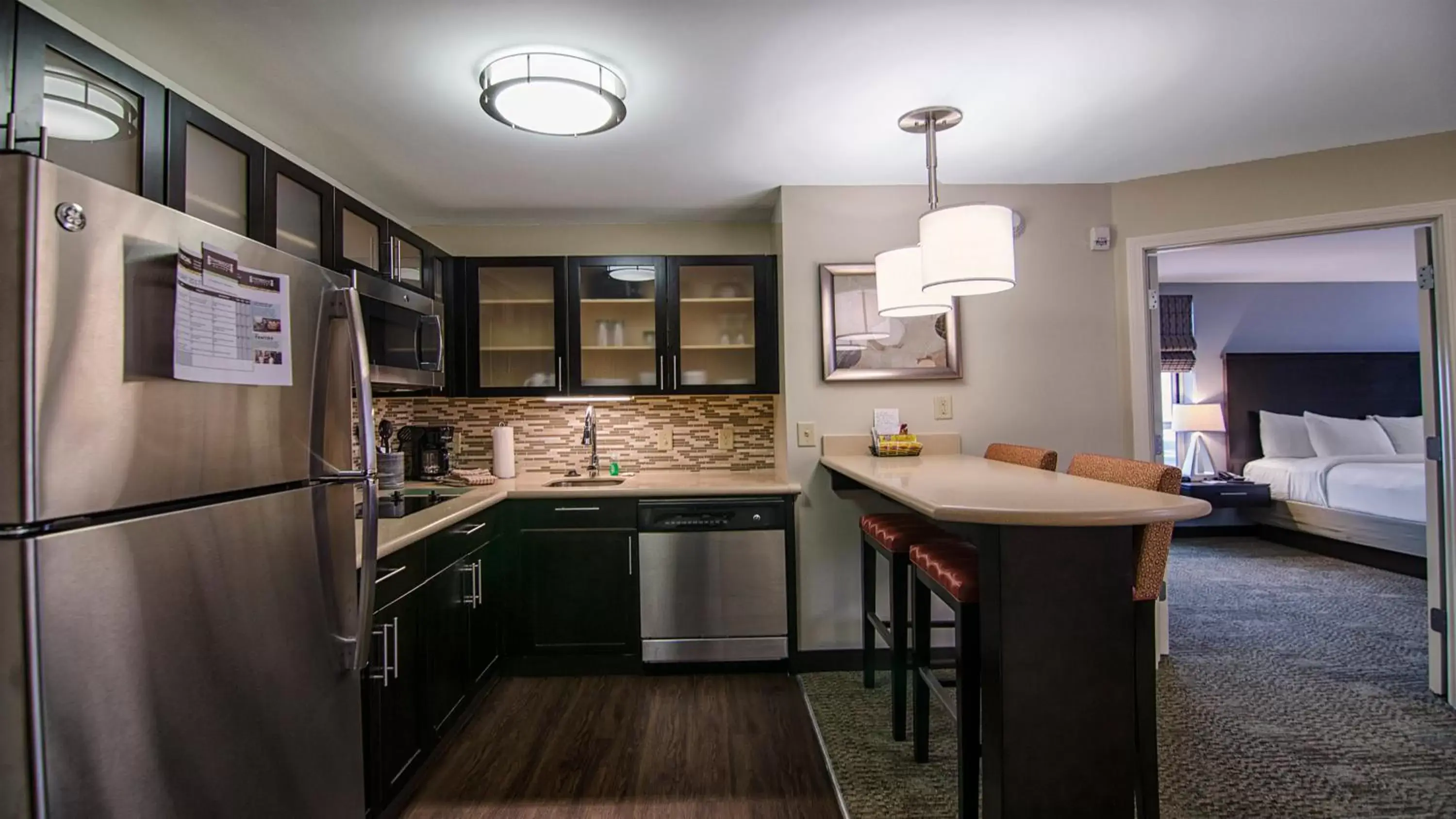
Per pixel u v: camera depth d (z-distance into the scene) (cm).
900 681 224
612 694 266
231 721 96
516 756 220
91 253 78
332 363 124
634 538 283
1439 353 253
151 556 84
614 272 314
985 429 295
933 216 191
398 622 184
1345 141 253
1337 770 208
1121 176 288
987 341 296
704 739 230
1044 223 296
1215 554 508
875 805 190
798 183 287
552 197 298
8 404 70
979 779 171
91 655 76
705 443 344
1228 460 586
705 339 317
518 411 343
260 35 167
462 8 157
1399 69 197
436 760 217
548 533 284
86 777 75
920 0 159
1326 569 461
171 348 88
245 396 101
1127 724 143
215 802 92
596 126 205
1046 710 143
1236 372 584
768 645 284
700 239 342
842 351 293
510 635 284
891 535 221
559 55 179
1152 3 162
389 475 278
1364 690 266
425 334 260
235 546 98
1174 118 229
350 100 203
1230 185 276
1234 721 240
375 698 172
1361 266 527
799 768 211
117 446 80
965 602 159
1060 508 134
